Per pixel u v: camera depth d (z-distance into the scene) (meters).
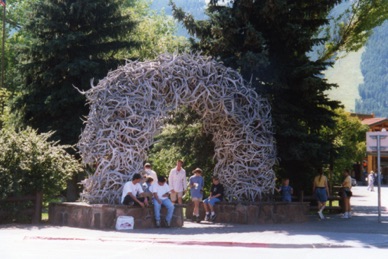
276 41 21.02
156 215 15.19
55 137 25.27
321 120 21.44
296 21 21.27
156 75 16.34
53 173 16.53
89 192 16.05
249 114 18.27
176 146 22.48
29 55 26.75
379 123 79.50
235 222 17.36
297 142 20.19
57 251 10.69
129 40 29.06
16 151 16.25
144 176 16.05
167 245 12.00
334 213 22.36
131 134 15.75
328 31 27.14
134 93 15.84
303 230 14.95
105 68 26.89
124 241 12.50
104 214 14.70
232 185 18.44
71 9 26.47
